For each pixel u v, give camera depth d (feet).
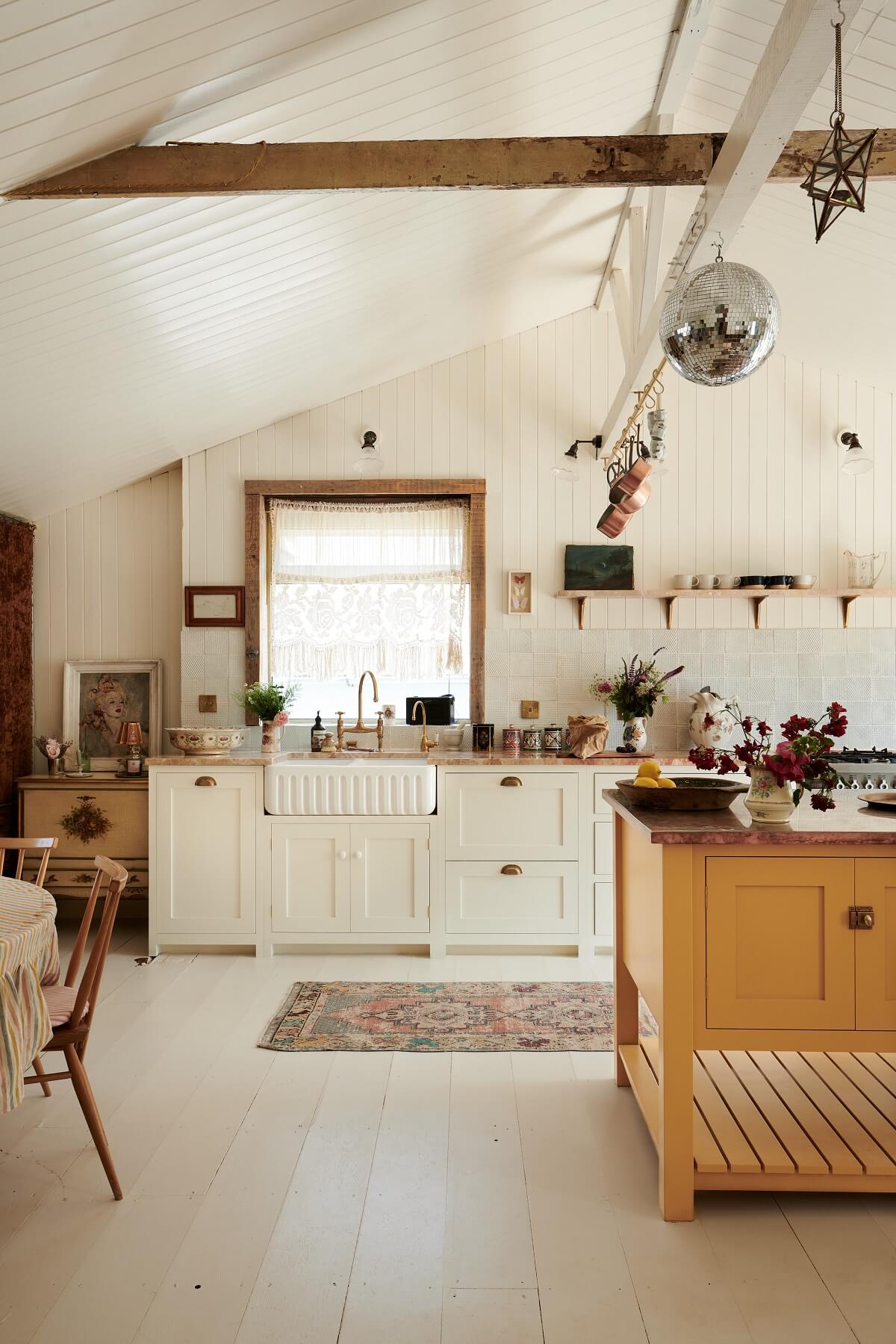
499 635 18.10
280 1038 12.18
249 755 16.57
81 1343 6.62
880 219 12.64
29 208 8.98
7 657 17.47
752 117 7.21
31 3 6.59
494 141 8.66
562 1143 9.55
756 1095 9.75
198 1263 7.53
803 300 15.67
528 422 18.15
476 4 8.56
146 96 8.08
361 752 17.52
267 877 15.92
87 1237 7.87
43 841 11.19
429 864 15.96
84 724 18.44
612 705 18.04
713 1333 6.77
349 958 15.88
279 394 16.69
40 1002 8.09
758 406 18.08
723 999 8.45
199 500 18.16
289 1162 9.12
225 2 7.32
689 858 8.44
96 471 16.96
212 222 10.46
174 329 12.64
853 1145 8.63
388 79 9.27
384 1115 10.12
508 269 14.90
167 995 13.89
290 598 18.40
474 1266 7.52
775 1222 8.25
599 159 8.68
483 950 16.20
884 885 8.46
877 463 18.04
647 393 12.68
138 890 16.83
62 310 11.08
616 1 9.28
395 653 18.34
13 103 7.49
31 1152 9.30
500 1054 11.75
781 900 8.48
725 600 18.04
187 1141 9.53
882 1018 8.45
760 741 9.32
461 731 18.02
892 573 17.99
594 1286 7.29
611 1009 13.34
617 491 13.91
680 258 10.33
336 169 8.66
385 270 13.30
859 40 9.39
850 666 17.98
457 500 18.35
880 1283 7.37
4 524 17.33
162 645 18.52
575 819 15.99
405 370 17.92
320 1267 7.48
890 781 16.39
